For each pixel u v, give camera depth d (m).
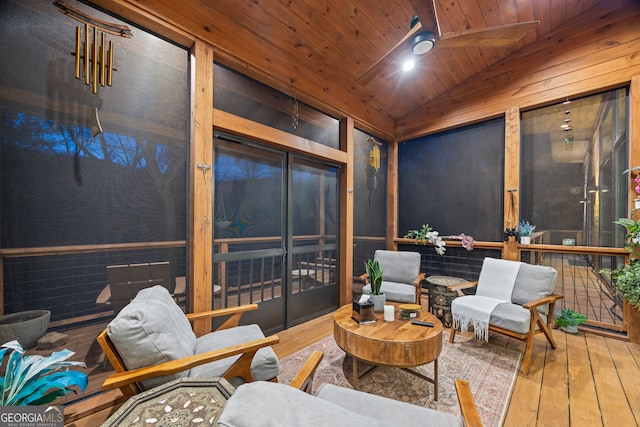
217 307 2.47
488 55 3.44
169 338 1.40
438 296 3.15
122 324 1.27
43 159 1.61
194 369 1.46
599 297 2.86
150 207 2.01
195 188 2.18
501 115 3.56
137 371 1.24
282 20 2.52
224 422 0.60
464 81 3.83
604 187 2.90
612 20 2.80
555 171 3.20
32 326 1.55
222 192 2.51
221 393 1.18
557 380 2.00
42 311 1.60
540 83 3.23
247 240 2.71
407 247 4.45
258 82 2.76
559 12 2.95
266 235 2.88
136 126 1.95
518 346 2.54
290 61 2.88
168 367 1.27
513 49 3.39
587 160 3.01
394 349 1.74
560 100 3.13
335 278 3.69
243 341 1.70
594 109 2.98
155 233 2.03
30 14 1.58
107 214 1.82
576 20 3.01
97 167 1.79
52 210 1.64
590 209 2.98
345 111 3.60
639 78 2.64
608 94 2.90
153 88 2.03
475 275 3.75
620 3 2.76
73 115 1.70
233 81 2.55
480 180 3.79
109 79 1.80
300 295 3.21
